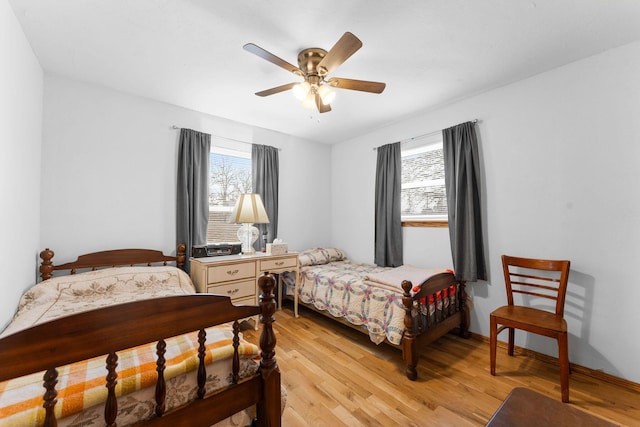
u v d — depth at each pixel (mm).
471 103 2676
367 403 1686
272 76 2293
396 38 1801
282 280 3492
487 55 1999
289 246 3828
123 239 2551
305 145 4016
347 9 1547
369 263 3688
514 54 1989
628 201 1868
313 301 2979
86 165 2375
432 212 3096
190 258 2771
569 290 2104
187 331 967
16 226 1629
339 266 3443
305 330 2807
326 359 2221
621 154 1896
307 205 4023
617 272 1905
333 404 1675
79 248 2334
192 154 2895
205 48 1920
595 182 2000
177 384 976
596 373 1958
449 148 2760
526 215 2330
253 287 2807
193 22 1659
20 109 1672
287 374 2000
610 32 1750
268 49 1917
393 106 2867
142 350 1104
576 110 2084
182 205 2832
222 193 3324
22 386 869
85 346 778
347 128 3564
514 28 1711
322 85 2012
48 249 2131
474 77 2309
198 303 998
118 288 2113
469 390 1815
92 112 2410
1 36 1382
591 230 2014
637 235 1835
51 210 2215
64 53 1967
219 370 1087
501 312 2053
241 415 1167
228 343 1168
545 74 2230
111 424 810
